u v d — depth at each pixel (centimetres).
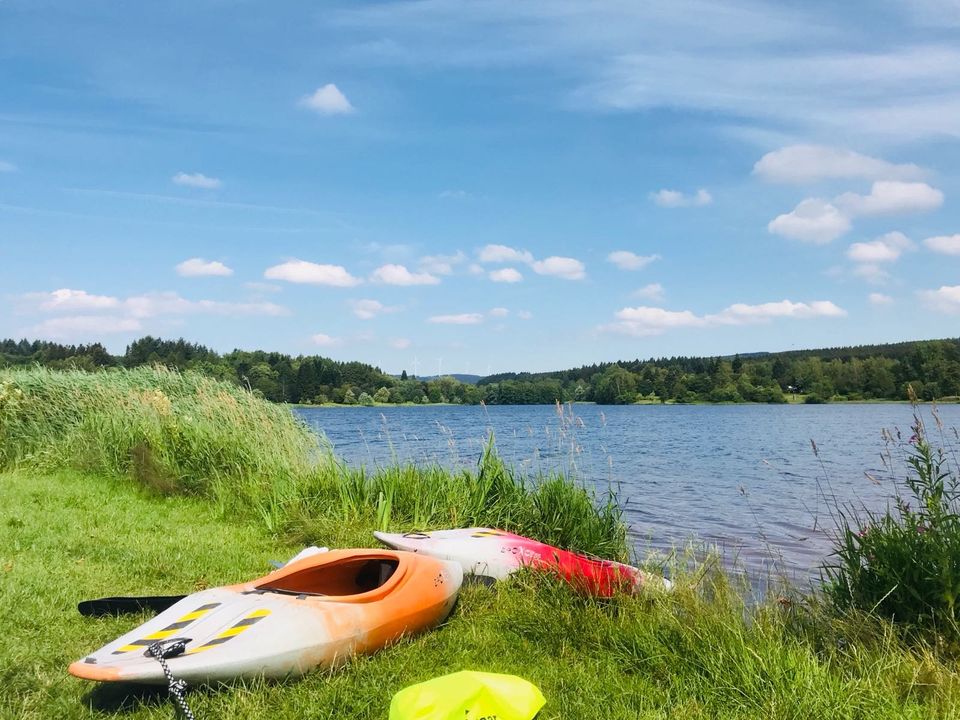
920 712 413
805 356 12262
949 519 545
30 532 830
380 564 608
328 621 483
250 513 1045
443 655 513
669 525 1352
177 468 1250
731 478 2131
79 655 487
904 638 512
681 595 590
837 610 565
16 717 392
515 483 1007
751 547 1138
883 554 557
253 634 452
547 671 486
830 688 423
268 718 402
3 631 515
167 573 710
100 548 782
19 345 6988
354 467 1143
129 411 1521
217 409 1504
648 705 432
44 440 1505
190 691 426
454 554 695
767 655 464
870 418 6781
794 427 5381
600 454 3012
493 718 321
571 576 655
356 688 442
